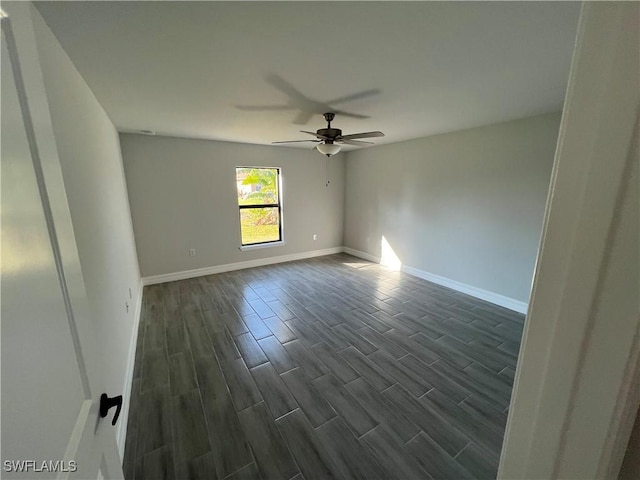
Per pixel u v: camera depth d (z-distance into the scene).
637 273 0.32
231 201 4.69
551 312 0.39
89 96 1.97
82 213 1.47
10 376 0.41
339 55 1.63
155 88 2.10
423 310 3.32
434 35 1.42
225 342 2.63
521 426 0.45
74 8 1.17
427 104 2.52
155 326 2.93
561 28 1.35
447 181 3.92
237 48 1.54
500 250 3.41
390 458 1.52
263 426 1.72
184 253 4.40
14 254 0.46
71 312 0.66
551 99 2.40
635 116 0.30
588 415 0.37
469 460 1.51
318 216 5.72
